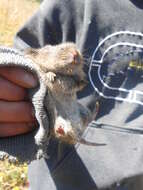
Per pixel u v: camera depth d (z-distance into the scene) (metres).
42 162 0.47
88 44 0.45
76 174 0.44
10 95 0.36
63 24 0.47
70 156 0.44
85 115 0.39
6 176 0.94
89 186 0.44
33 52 0.38
